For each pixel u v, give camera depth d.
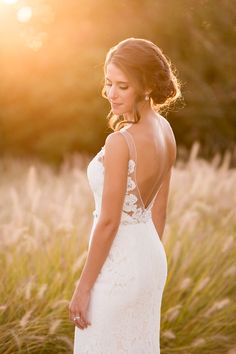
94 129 18.19
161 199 3.88
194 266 6.03
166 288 5.54
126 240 3.46
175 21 16.17
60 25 17.62
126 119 3.50
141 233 3.50
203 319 5.38
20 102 18.84
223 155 18.48
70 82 17.02
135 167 3.29
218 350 5.31
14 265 5.45
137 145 3.29
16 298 4.95
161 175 3.54
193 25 16.12
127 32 16.78
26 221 6.46
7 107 18.92
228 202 7.93
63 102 17.73
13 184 12.02
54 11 17.50
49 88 17.42
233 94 18.33
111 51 3.31
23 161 16.48
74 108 17.48
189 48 17.50
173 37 16.98
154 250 3.58
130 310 3.51
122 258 3.45
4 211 7.89
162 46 17.14
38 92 17.66
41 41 18.02
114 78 3.26
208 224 7.25
